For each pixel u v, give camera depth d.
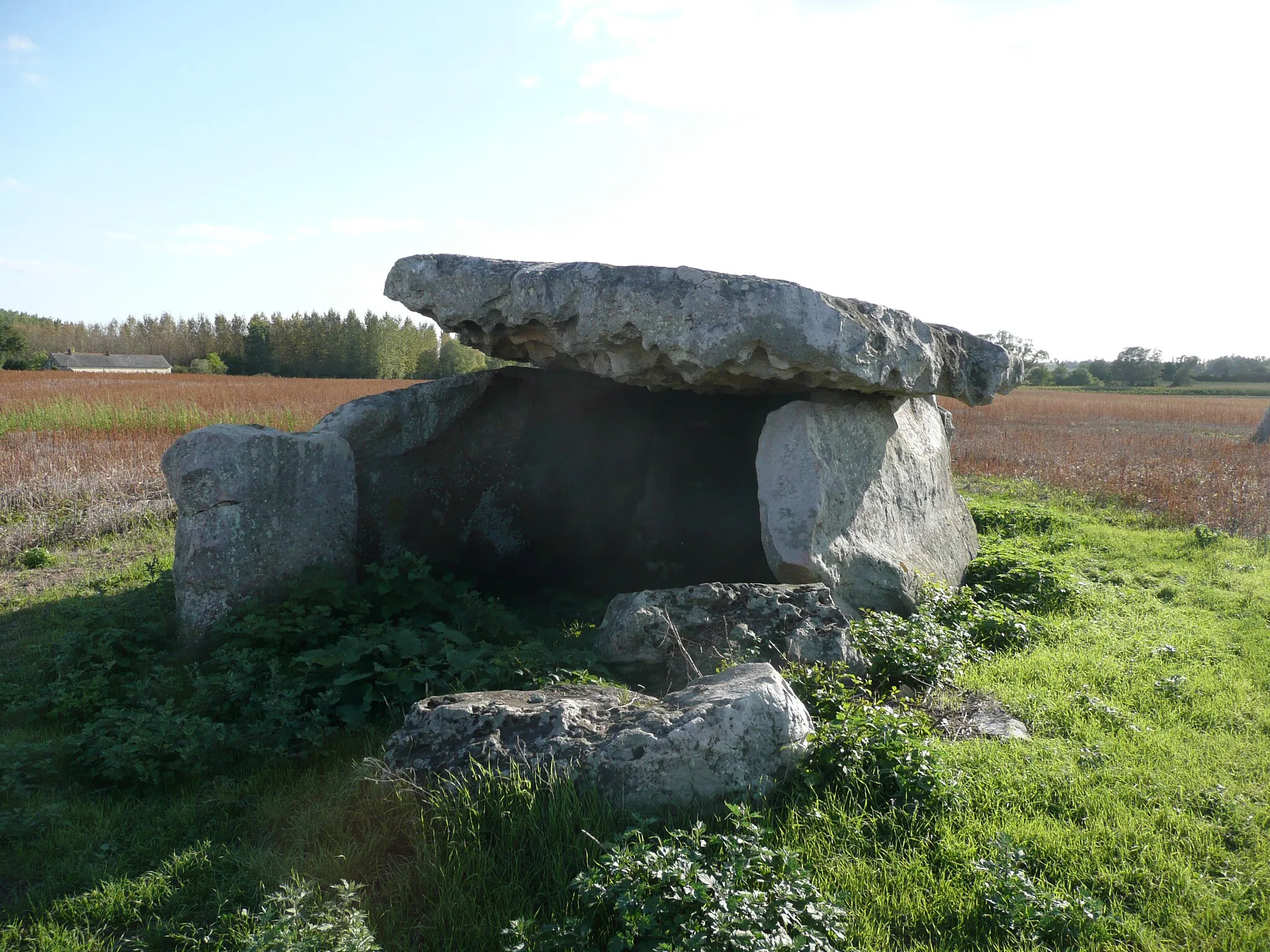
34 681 5.75
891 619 6.10
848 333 6.26
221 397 33.53
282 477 6.50
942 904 3.38
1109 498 12.96
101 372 63.06
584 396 8.60
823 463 6.70
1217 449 18.84
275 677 5.12
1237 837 3.89
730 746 3.84
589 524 8.84
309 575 6.43
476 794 3.74
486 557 8.32
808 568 6.27
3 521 10.81
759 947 2.78
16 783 4.30
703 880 3.01
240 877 3.61
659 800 3.73
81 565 8.98
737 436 8.84
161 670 5.49
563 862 3.45
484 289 6.69
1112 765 4.48
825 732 4.22
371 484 7.58
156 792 4.36
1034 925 3.23
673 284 6.17
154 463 14.27
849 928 3.21
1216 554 9.43
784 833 3.69
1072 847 3.76
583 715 4.08
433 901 3.37
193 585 6.11
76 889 3.61
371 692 4.94
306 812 4.01
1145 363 87.38
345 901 3.19
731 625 5.44
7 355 75.94
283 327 83.44
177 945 3.29
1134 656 6.20
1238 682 5.68
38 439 18.48
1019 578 8.07
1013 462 16.59
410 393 7.81
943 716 5.21
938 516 8.49
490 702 4.21
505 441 8.36
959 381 8.22
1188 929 3.30
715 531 8.80
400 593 6.46
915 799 4.01
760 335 6.07
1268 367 91.50
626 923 2.97
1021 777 4.30
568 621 7.32
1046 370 83.06
